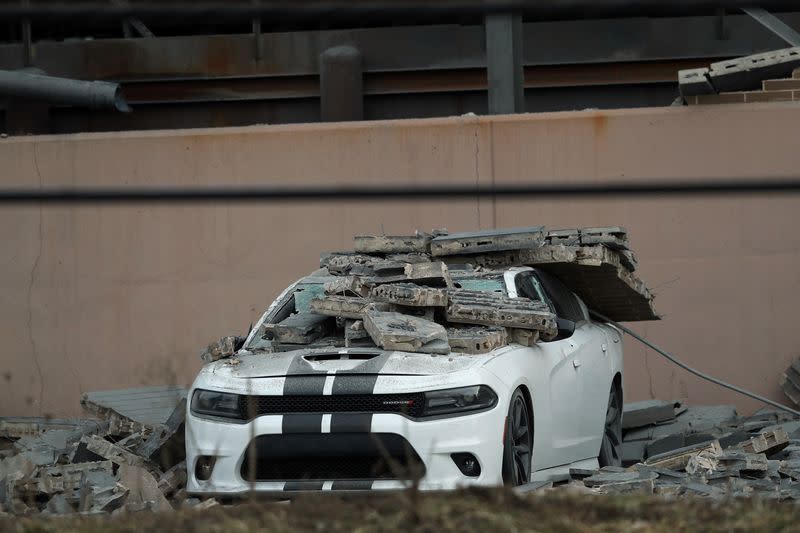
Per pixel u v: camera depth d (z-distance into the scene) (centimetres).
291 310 2581
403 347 2216
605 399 2817
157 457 2527
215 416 2170
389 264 2477
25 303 4206
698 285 3981
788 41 4888
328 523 1341
